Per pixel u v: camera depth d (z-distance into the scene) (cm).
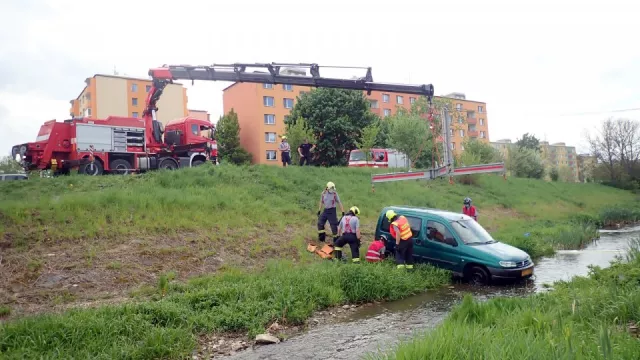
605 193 3984
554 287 805
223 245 1123
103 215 1124
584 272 1055
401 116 3159
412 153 2972
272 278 881
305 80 1534
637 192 4625
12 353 523
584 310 566
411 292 894
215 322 670
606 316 543
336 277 885
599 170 5356
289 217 1441
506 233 1567
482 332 459
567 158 12825
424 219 1099
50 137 1717
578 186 4028
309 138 3919
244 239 1187
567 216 2386
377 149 3372
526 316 531
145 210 1202
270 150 5612
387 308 795
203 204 1329
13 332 573
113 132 1844
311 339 631
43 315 642
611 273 757
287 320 707
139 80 6391
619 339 436
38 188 1356
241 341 629
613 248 1431
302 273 919
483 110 8281
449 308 783
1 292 777
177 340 597
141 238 1064
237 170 1781
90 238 1016
